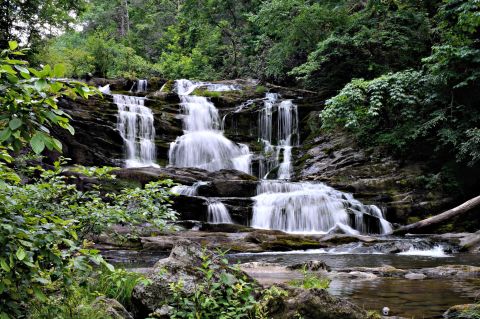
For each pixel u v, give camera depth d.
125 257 10.27
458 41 17.58
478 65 18.08
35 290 2.86
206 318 3.58
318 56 24.75
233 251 11.88
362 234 15.58
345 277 7.23
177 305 3.83
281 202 16.47
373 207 16.88
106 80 29.12
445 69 17.97
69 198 4.45
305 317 3.84
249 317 3.75
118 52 39.59
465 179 18.30
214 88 30.25
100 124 21.33
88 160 19.45
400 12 22.67
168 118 24.67
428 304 5.28
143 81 29.67
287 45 26.94
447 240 13.07
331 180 19.62
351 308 4.04
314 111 25.94
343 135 23.20
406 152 20.09
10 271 2.65
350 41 22.92
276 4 25.91
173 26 48.03
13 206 2.77
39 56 21.28
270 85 29.62
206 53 40.91
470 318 4.45
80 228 4.14
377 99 18.94
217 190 17.22
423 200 17.61
